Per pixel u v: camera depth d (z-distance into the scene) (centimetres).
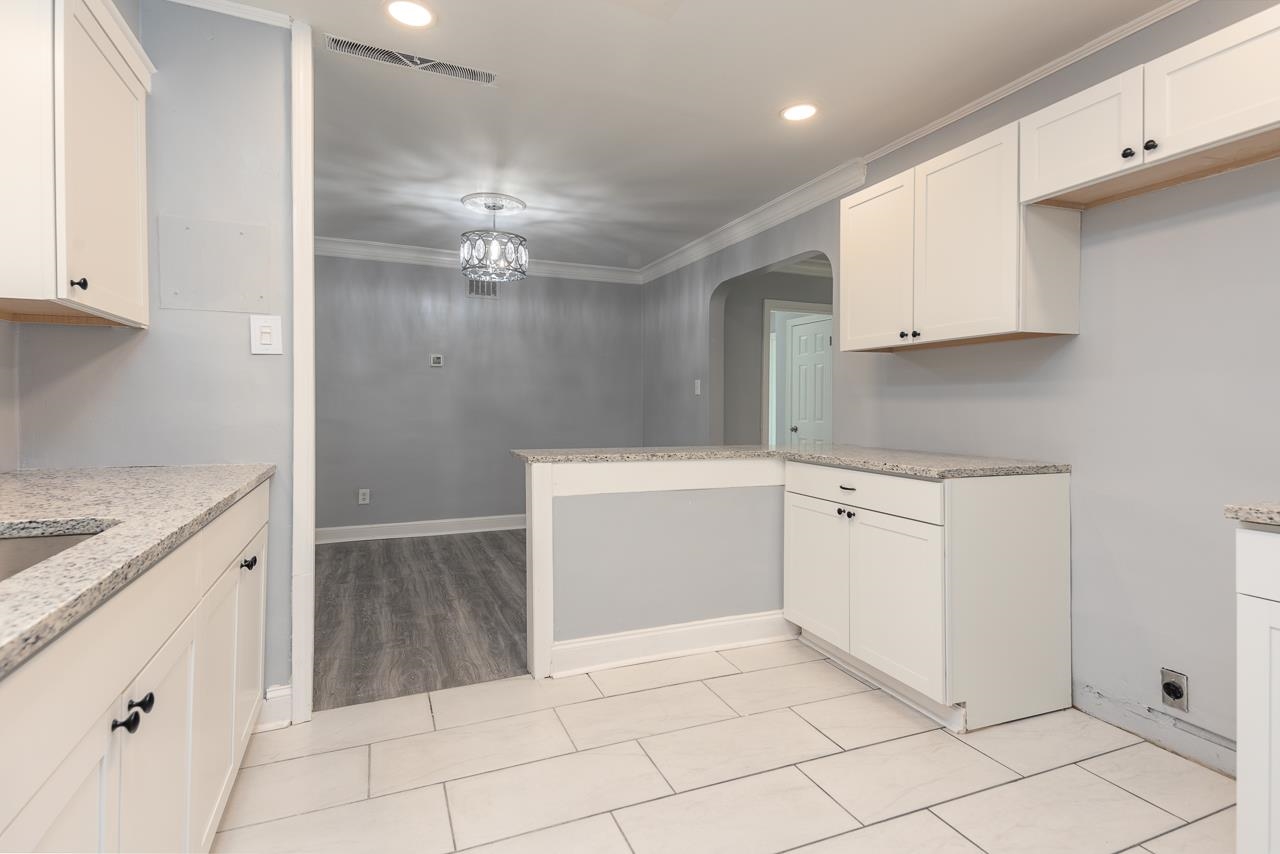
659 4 204
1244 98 158
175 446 203
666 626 273
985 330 225
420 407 532
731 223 438
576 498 257
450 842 157
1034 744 204
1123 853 154
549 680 251
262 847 154
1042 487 222
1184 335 196
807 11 207
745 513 288
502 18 212
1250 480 181
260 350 210
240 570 167
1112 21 210
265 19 209
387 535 524
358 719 219
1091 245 221
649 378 593
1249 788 122
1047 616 223
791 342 605
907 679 220
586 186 368
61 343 193
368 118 285
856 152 321
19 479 171
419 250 520
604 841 158
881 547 232
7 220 140
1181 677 197
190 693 121
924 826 164
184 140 201
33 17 141
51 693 69
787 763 192
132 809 93
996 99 260
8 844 61
